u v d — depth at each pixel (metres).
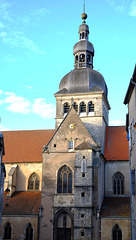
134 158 45.69
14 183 77.31
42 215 67.12
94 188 66.06
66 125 72.38
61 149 70.75
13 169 77.44
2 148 55.72
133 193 47.69
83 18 91.94
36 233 66.44
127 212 64.94
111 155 77.25
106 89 87.12
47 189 68.50
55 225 65.75
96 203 65.25
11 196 74.62
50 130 86.38
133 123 46.03
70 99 82.19
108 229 63.50
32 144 83.31
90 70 85.06
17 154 81.44
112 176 75.56
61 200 66.88
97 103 80.12
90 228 62.97
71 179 68.38
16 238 67.19
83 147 67.94
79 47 87.19
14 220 68.25
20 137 86.12
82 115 80.44
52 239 65.12
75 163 67.44
